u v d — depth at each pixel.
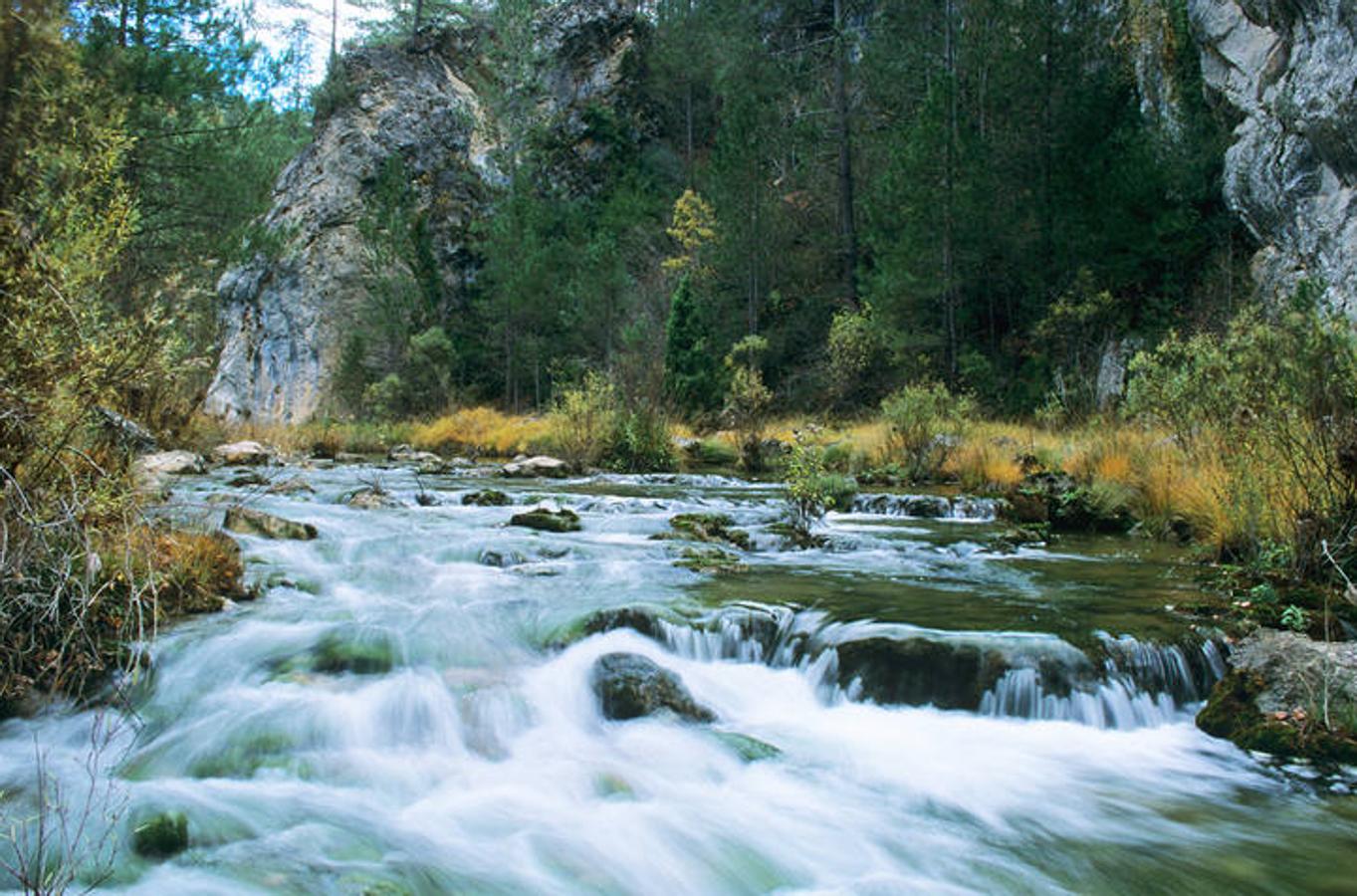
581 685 4.38
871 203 23.97
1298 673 4.27
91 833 3.01
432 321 31.88
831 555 7.46
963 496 11.02
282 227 21.08
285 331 33.12
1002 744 4.11
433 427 21.66
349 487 11.34
